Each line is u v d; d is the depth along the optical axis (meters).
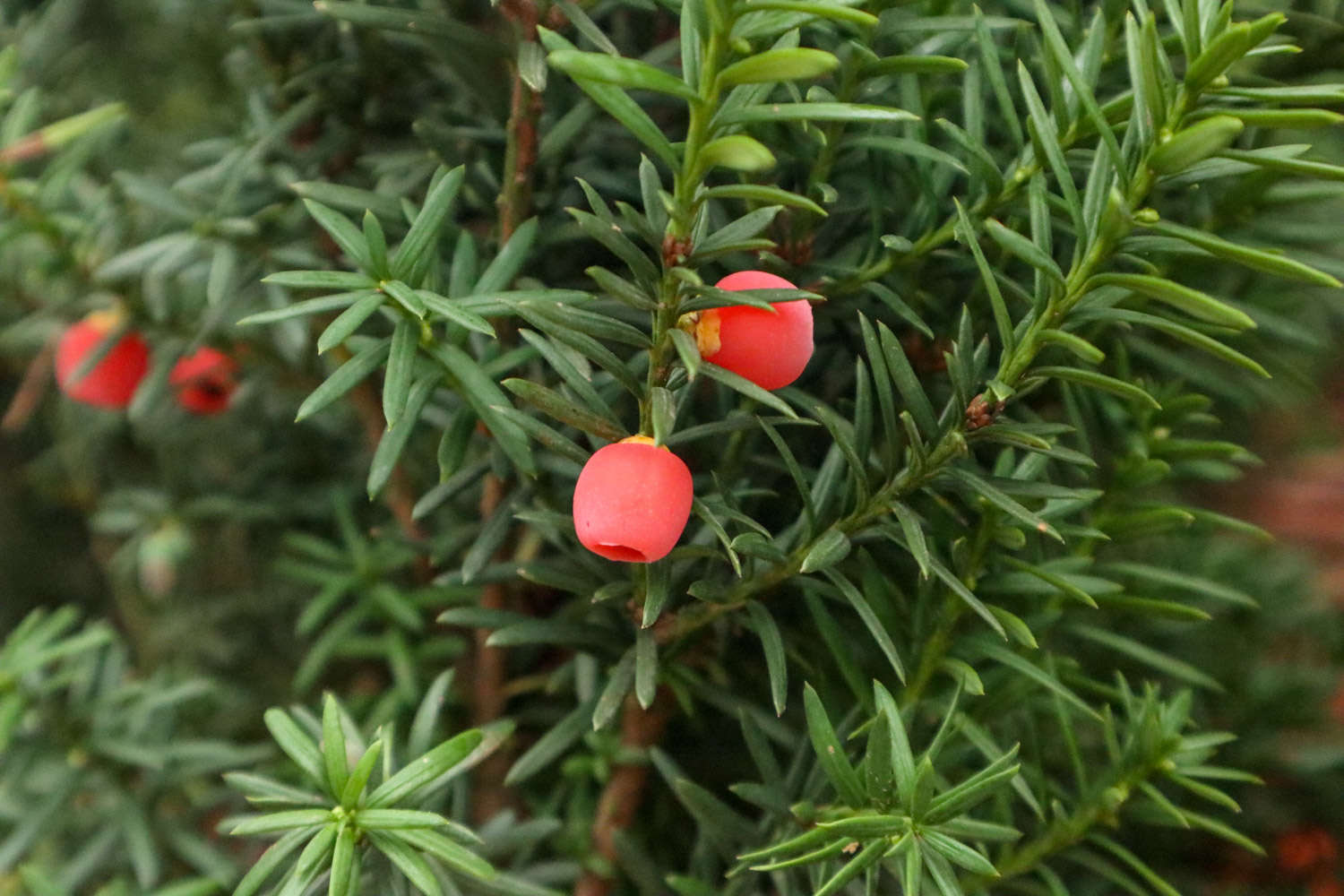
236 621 0.37
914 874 0.20
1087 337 0.25
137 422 0.37
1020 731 0.26
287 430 0.37
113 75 0.34
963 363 0.21
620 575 0.24
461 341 0.23
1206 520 0.24
